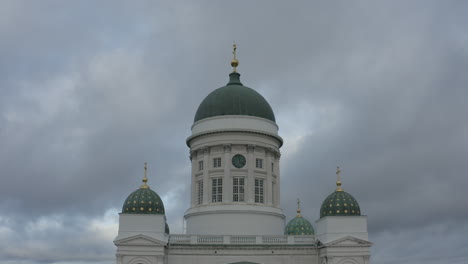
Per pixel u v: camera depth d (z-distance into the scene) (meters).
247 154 95.06
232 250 84.69
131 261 79.25
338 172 89.62
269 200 95.19
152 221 81.44
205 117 98.81
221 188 94.00
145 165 87.56
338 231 83.50
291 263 85.19
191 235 85.38
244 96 99.75
